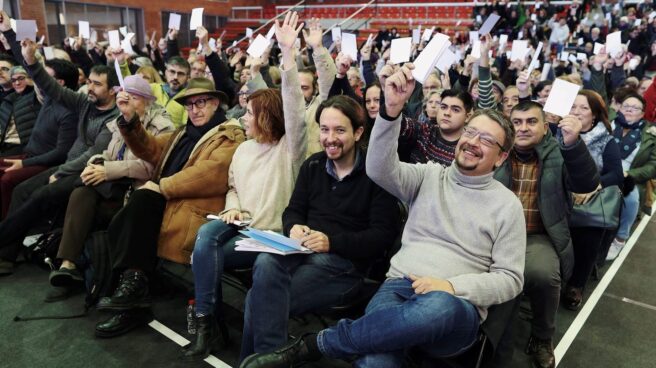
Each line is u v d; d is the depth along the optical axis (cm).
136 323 210
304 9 1371
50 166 300
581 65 486
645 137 289
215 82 366
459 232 155
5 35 320
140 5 1225
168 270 261
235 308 232
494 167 156
